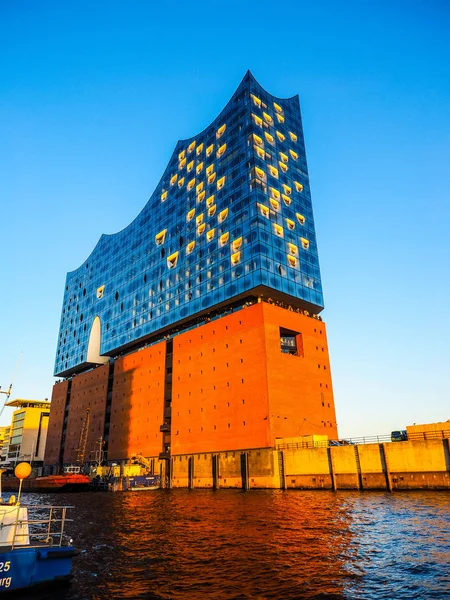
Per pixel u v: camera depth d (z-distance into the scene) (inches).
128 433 3467.0
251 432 2439.7
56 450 4510.3
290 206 3166.8
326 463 2069.4
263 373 2466.8
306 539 907.4
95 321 4480.8
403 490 1791.3
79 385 4456.2
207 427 2723.9
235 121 3371.1
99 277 4667.8
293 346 2765.7
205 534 1018.7
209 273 3097.9
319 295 3041.3
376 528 999.0
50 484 3051.2
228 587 608.7
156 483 2913.4
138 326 3720.5
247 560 750.5
